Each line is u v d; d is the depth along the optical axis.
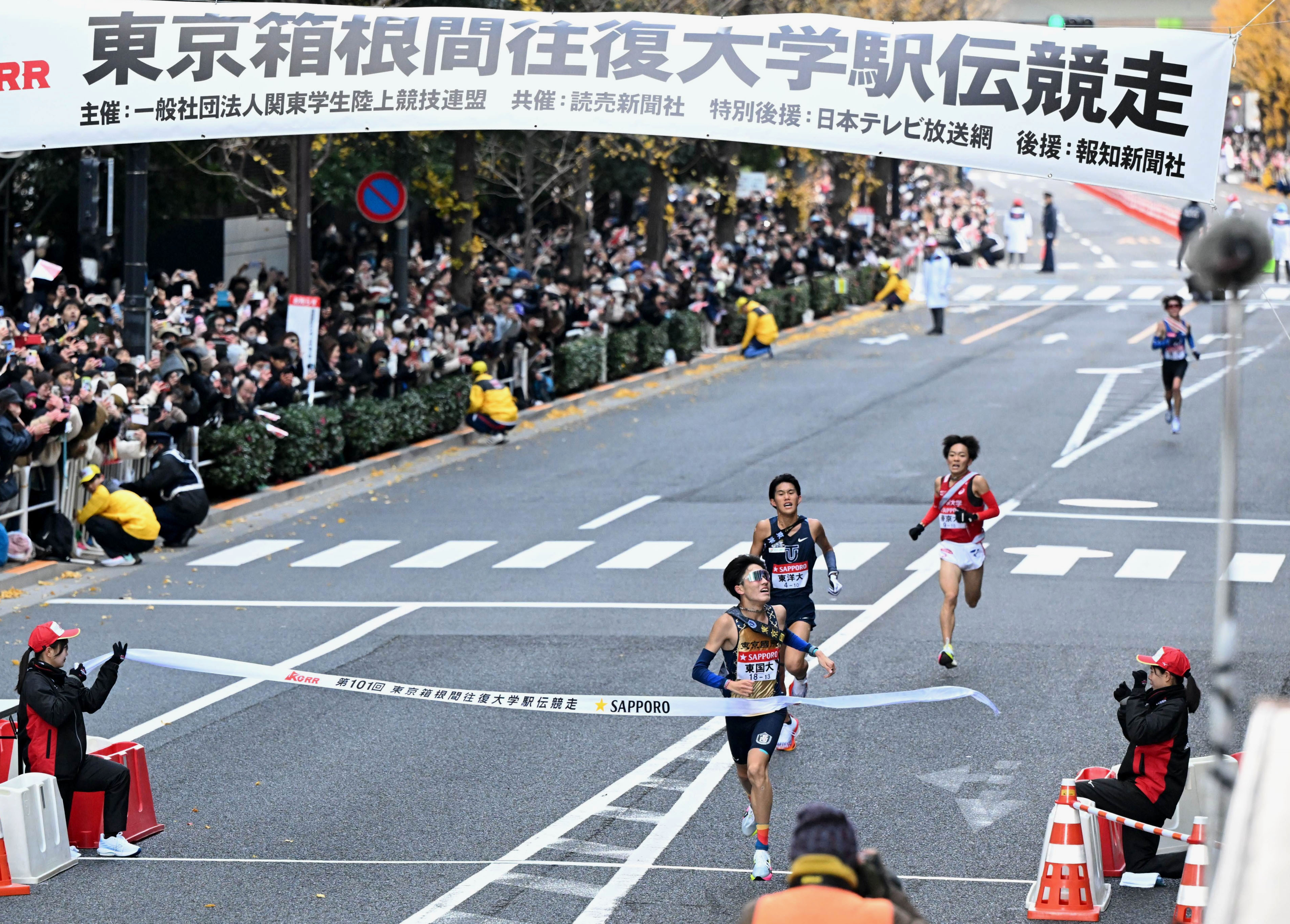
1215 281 6.93
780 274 60.06
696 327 50.50
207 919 12.15
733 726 13.60
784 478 16.64
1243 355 47.78
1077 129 16.86
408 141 38.31
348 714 17.80
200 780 15.62
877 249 71.69
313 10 18.28
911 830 14.00
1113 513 28.80
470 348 38.69
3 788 13.05
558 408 41.41
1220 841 6.19
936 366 48.47
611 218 76.81
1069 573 24.25
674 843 13.77
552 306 42.38
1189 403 40.44
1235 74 77.81
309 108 18.08
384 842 13.85
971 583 19.55
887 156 17.25
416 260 49.09
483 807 14.74
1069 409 40.06
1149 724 12.49
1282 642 20.08
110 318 34.12
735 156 60.44
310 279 34.25
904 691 18.25
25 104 18.38
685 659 19.78
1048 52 16.89
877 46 17.23
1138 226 98.31
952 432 37.22
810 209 78.94
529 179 50.97
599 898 12.52
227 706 18.08
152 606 22.78
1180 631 20.73
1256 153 94.62
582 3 40.59
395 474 33.78
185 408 28.33
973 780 15.29
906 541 26.73
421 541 27.55
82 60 18.31
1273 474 32.00
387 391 35.81
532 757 16.23
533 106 17.69
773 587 16.72
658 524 28.62
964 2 66.75
